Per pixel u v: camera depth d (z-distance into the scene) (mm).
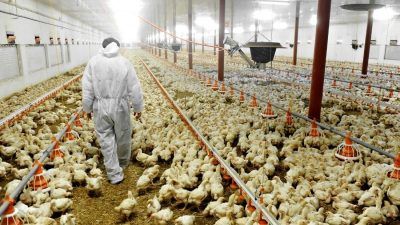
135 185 5855
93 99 5707
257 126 8852
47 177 5508
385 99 13703
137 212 5020
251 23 40969
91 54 48938
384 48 31172
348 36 36938
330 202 5094
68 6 23250
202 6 29047
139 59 41594
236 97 13656
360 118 9891
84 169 6098
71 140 7582
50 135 7719
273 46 17000
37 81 18281
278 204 4797
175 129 8125
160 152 6746
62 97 14531
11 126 9094
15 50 15258
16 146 7082
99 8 26859
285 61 36156
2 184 5875
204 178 5426
